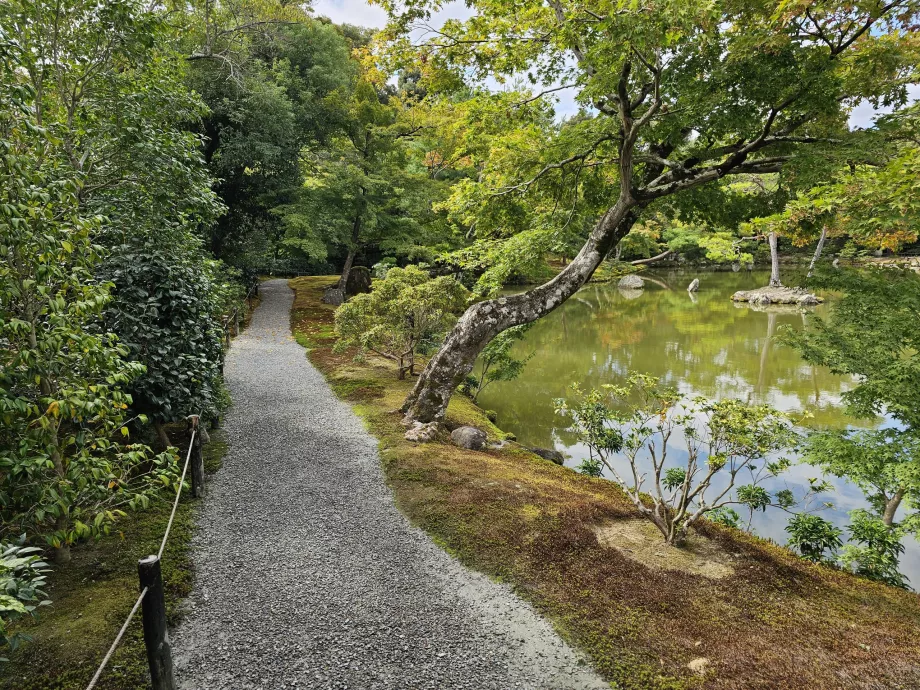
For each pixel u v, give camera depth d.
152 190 6.47
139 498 4.28
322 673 3.48
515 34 7.90
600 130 8.04
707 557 5.01
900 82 6.04
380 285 12.00
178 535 5.14
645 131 7.73
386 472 6.85
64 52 6.08
